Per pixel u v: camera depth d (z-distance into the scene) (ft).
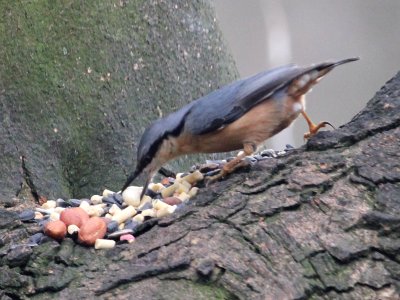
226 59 41.68
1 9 36.22
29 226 28.09
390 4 102.83
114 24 37.83
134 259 24.76
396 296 22.70
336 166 25.80
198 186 28.99
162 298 23.21
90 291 24.11
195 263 23.76
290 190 25.35
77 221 26.63
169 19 39.22
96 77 37.32
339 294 22.89
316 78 28.04
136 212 27.91
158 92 38.63
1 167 35.12
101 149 37.17
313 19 103.30
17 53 36.19
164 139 28.89
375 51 103.04
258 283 23.09
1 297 25.34
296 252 23.66
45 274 25.38
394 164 25.25
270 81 27.99
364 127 26.89
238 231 24.47
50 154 36.17
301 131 93.66
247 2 103.30
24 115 35.96
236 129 28.04
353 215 24.25
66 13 36.99
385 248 23.45
